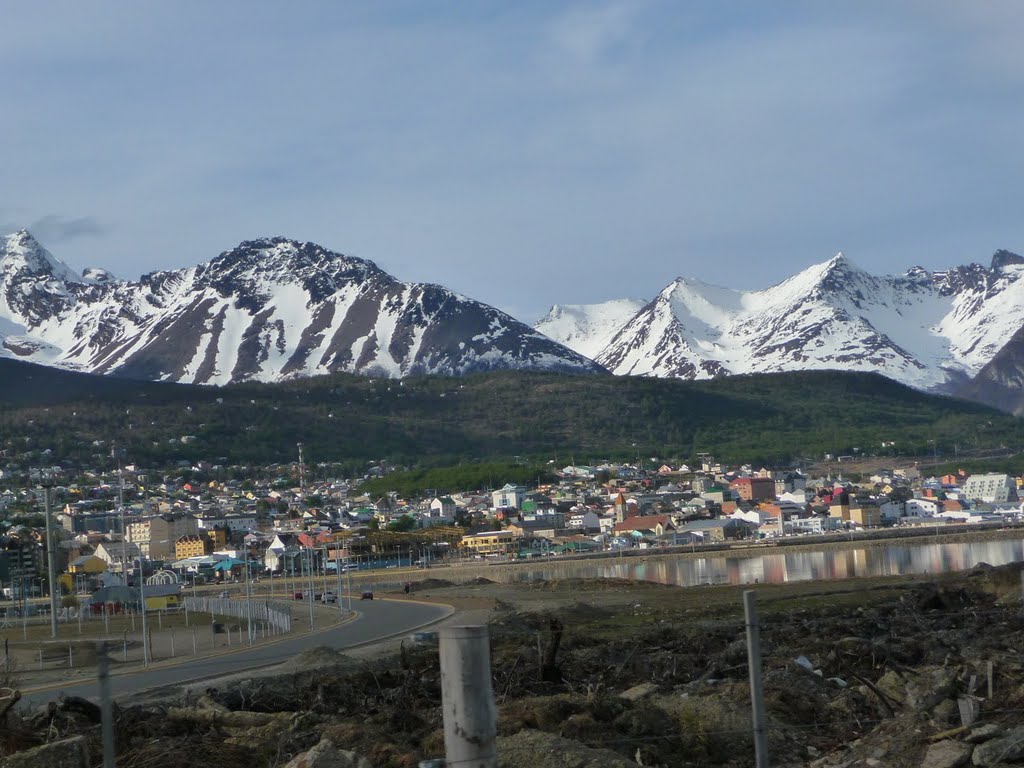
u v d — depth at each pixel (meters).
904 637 58.53
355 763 27.17
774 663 49.00
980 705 33.47
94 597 164.00
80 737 31.09
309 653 64.69
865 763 28.92
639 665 53.81
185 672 67.75
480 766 17.09
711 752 32.75
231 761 33.38
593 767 27.09
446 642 17.34
